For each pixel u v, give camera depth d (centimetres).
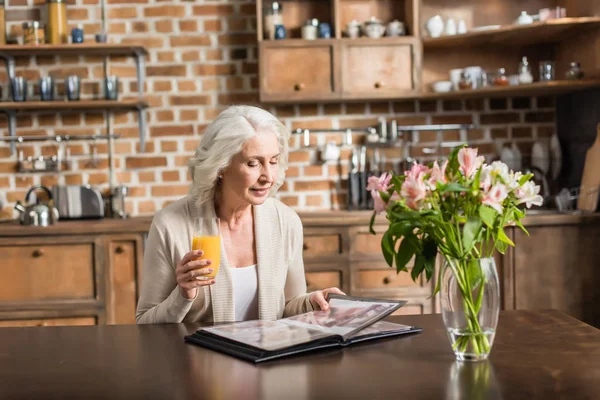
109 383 138
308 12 438
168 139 441
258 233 218
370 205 436
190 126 441
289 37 438
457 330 148
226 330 167
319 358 151
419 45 415
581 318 385
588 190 398
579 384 132
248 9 440
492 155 448
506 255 383
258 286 216
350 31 421
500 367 143
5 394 133
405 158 446
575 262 385
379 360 149
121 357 156
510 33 404
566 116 431
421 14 436
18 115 436
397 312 391
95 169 440
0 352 162
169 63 439
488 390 130
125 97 439
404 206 148
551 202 443
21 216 395
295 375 140
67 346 166
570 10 419
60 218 408
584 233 385
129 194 441
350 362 148
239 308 217
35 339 174
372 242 391
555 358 149
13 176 437
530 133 448
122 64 439
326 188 445
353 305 185
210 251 180
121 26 437
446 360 149
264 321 176
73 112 439
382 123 434
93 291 384
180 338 171
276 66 412
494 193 141
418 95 416
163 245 212
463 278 147
